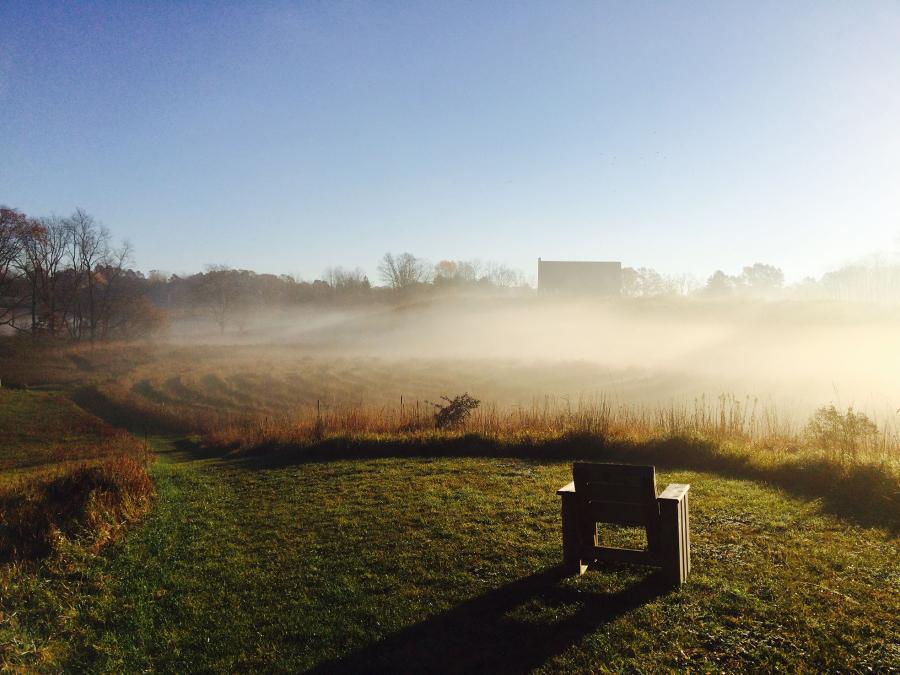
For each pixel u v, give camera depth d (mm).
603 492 6148
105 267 83188
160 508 10844
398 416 20234
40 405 37312
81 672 5406
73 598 6973
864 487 8758
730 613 5316
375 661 5055
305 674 4977
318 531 8688
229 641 5633
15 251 73750
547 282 91188
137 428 30734
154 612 6434
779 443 12234
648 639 4977
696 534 7383
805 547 6777
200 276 109750
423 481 11242
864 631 4910
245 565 7559
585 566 6488
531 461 12531
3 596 6953
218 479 13461
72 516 9672
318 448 15820
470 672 4777
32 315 76438
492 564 6824
